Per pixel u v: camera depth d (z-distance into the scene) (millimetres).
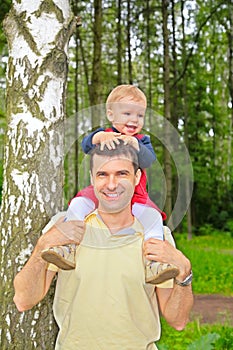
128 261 2836
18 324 3764
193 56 25000
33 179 3703
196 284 12547
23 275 2971
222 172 33281
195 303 10539
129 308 2865
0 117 7746
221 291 11867
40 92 3811
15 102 3830
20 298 3033
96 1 15430
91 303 2855
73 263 2852
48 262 2820
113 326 2861
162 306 3072
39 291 3027
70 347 2924
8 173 3799
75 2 18844
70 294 2938
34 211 3705
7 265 3773
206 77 29125
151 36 23672
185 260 2863
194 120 29125
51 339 3816
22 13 3869
